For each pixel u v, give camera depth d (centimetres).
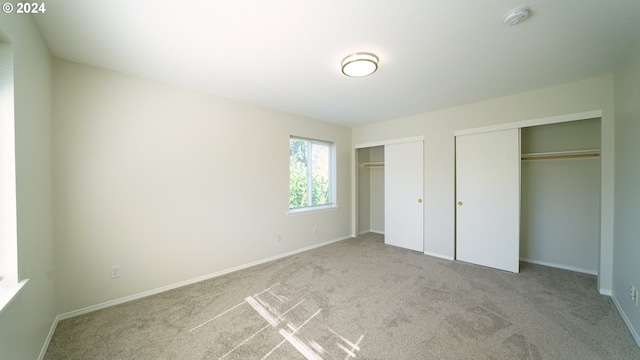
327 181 461
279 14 150
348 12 149
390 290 258
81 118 212
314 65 220
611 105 238
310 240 416
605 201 241
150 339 180
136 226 241
